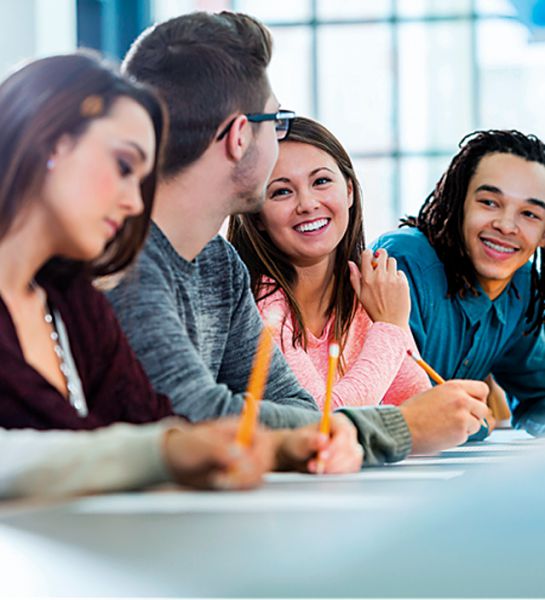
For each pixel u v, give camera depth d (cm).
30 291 105
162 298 133
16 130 95
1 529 60
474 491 49
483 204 243
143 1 725
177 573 43
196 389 127
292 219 209
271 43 148
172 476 79
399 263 244
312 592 38
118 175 98
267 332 105
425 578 39
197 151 141
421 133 782
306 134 211
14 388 94
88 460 79
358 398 186
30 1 608
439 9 781
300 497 75
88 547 51
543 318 256
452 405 137
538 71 780
